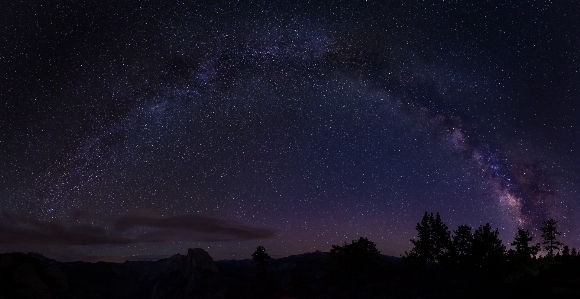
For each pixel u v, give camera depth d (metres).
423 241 53.62
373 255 59.72
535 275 45.44
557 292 37.09
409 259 55.03
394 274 56.78
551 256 49.09
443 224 54.00
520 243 47.19
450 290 45.38
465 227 52.97
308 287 63.00
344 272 59.09
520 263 46.47
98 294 110.56
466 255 51.34
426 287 47.66
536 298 37.56
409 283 50.69
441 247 53.28
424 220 54.78
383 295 49.19
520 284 43.56
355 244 59.59
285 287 100.50
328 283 60.94
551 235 51.34
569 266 44.59
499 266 48.22
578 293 35.59
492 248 49.34
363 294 51.66
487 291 43.62
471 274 50.41
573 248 50.22
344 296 53.50
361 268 58.84
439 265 54.03
